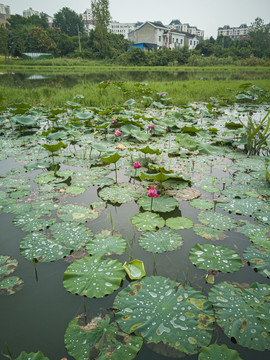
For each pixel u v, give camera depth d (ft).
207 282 4.85
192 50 144.25
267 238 6.03
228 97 30.19
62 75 74.64
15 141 14.67
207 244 5.84
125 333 3.84
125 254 5.66
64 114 22.36
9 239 6.20
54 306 4.39
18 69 99.14
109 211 7.39
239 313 4.14
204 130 16.53
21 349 3.68
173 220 6.86
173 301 4.37
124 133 15.14
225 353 3.46
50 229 6.50
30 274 5.12
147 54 128.57
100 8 141.49
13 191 8.59
